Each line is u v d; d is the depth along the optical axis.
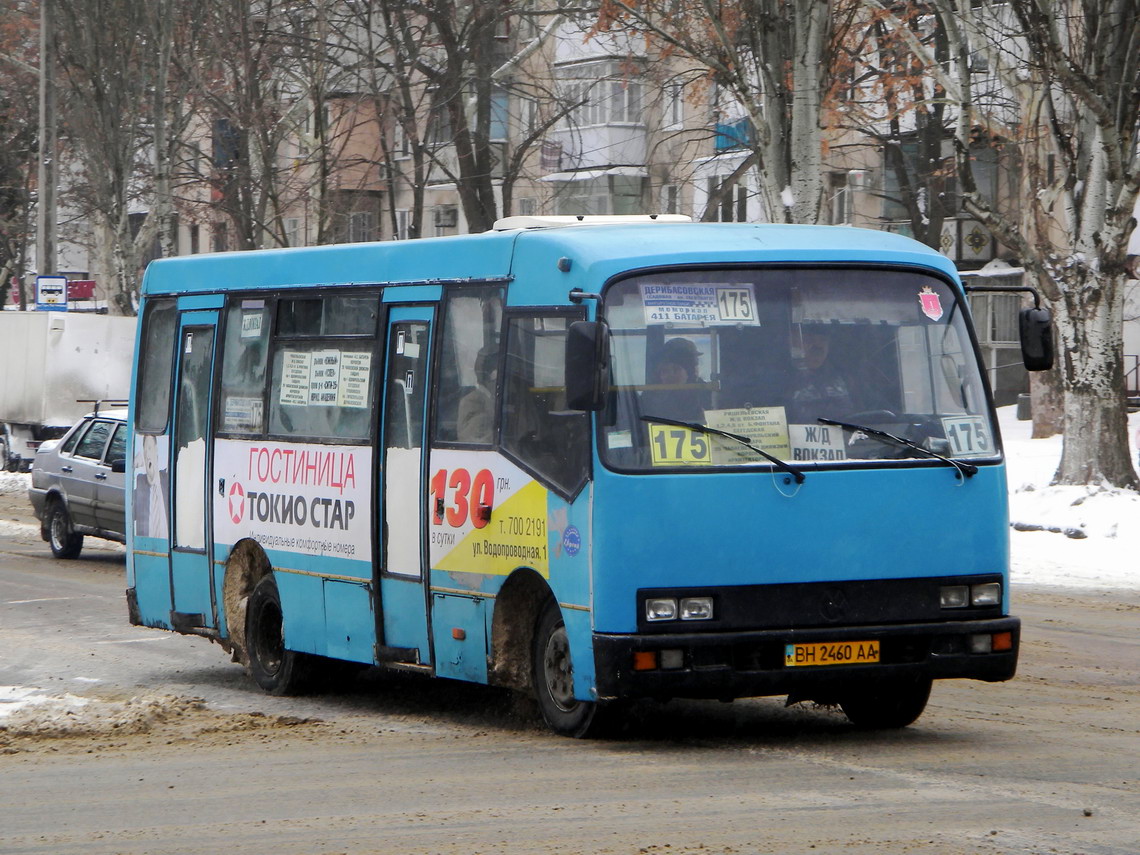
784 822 10.04
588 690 12.59
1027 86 35.72
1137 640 19.98
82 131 60.72
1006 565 13.12
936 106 54.22
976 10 38.91
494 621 13.77
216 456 17.91
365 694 17.09
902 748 12.82
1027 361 13.58
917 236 55.69
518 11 51.38
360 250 15.96
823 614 12.58
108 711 15.41
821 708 15.16
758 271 12.95
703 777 11.62
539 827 10.12
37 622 23.30
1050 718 14.41
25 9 75.06
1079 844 9.32
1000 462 13.09
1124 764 12.00
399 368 15.20
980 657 12.81
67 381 56.38
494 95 61.34
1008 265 68.62
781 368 12.80
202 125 65.31
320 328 16.44
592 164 65.19
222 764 12.89
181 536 18.61
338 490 15.86
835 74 39.84
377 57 53.84
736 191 62.91
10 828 10.65
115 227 61.50
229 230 67.94
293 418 16.69
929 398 13.09
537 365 13.32
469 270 14.39
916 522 12.80
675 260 12.82
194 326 18.53
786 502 12.55
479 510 13.92
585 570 12.52
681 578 12.36
